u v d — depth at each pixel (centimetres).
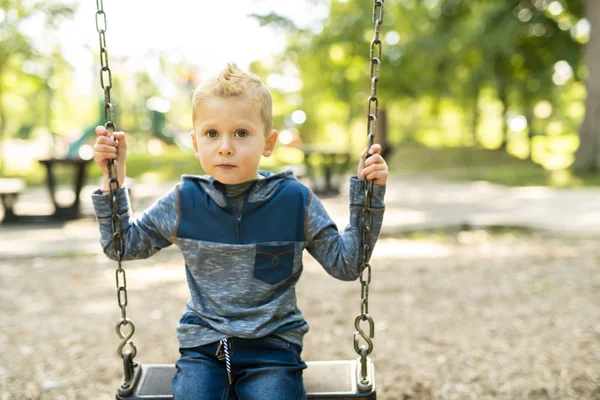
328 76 2162
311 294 507
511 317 434
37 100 3192
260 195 198
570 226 805
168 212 202
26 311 472
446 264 619
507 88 2217
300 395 191
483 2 1870
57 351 380
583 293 496
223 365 194
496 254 669
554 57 1916
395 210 997
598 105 1546
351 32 1983
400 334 402
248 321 193
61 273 603
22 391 319
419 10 2003
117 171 203
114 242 201
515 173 1644
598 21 1522
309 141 3272
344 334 405
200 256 197
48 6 1739
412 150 2314
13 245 736
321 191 1264
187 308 205
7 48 1767
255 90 192
